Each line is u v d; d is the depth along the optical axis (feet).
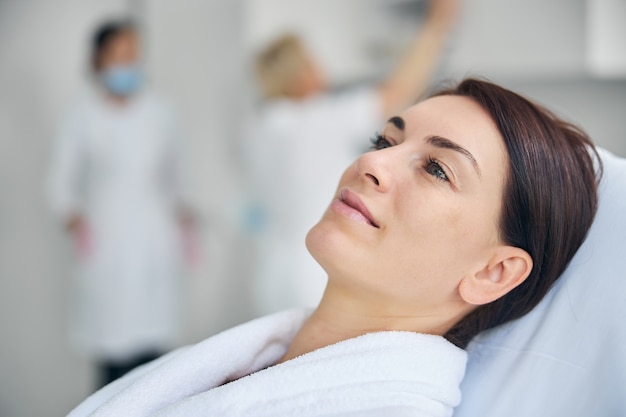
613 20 6.84
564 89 7.50
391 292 2.50
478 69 7.48
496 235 2.51
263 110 7.33
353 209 2.49
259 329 2.75
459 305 2.62
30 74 8.15
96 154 7.50
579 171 2.60
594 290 2.61
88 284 7.47
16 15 8.06
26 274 8.35
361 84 8.47
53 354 8.47
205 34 8.71
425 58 6.98
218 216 8.96
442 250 2.45
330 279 2.59
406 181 2.48
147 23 8.58
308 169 6.86
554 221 2.54
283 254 7.02
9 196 8.21
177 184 8.13
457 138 2.49
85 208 7.61
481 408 2.65
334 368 2.31
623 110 7.31
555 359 2.60
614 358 2.51
